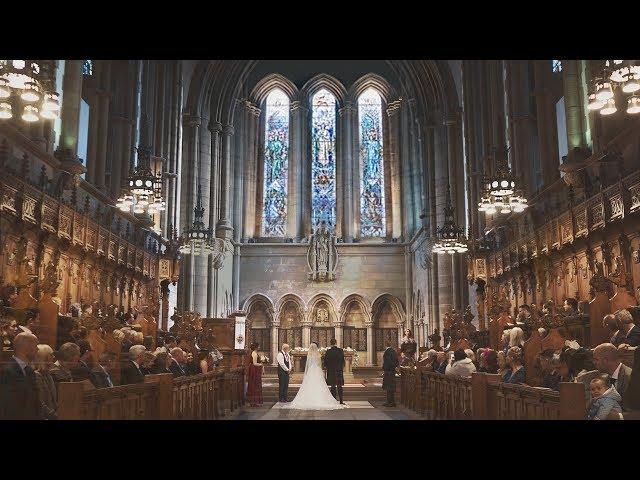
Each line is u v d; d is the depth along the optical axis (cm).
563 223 1852
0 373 672
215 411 1526
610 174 1722
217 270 3722
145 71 2981
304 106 4528
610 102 1209
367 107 4569
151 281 2647
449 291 3459
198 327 2167
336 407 2023
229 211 4078
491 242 2608
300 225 4384
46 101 1195
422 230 3803
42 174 1652
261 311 4256
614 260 1602
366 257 4294
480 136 3098
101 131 2383
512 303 2370
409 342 2420
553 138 2358
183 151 3556
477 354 1535
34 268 1623
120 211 2408
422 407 1741
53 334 1261
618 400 652
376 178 4491
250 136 4472
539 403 767
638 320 955
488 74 2961
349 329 4228
